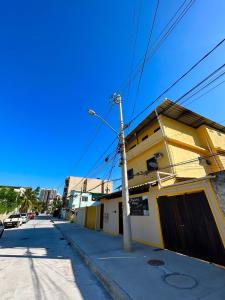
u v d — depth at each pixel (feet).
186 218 22.95
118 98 35.40
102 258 22.08
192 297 11.75
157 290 12.92
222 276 15.07
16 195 114.83
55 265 21.20
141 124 50.57
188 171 39.93
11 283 15.66
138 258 21.50
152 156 44.34
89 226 64.90
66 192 188.24
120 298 12.24
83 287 14.80
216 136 49.39
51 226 76.74
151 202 30.27
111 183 185.68
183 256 21.75
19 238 42.96
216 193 19.72
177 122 47.70
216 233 18.98
